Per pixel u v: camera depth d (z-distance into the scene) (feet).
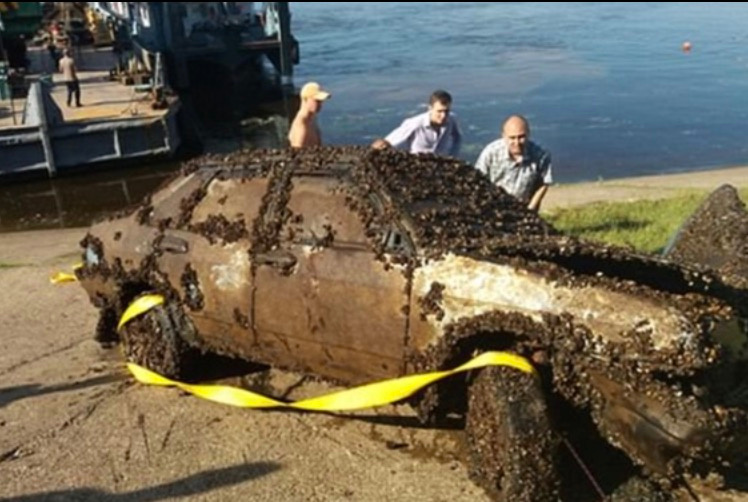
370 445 18.92
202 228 20.72
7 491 17.85
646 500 15.96
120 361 24.45
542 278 15.64
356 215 18.13
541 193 27.78
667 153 68.95
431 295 16.51
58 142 78.64
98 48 139.33
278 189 19.69
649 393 14.44
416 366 16.87
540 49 151.53
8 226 64.64
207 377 22.79
